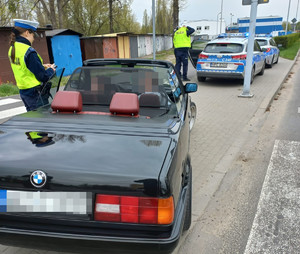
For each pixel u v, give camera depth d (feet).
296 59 70.13
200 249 8.94
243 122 21.65
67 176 6.08
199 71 35.91
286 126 20.68
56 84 11.89
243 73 33.94
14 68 12.33
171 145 7.12
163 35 119.24
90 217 6.11
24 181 6.18
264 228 9.87
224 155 15.72
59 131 7.68
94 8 100.78
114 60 11.91
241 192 12.13
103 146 6.95
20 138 7.38
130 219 6.03
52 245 6.29
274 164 14.65
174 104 10.52
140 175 6.03
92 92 10.61
